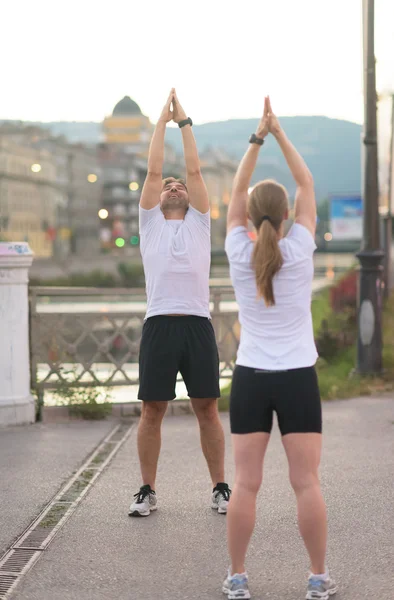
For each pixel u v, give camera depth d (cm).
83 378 939
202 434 546
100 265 9319
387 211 1827
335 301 1777
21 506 552
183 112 531
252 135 409
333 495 567
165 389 530
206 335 537
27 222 11612
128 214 13938
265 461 667
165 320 532
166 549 464
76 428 838
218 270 9531
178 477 625
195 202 534
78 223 13238
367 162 1084
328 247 12069
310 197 405
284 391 380
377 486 588
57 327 904
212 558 448
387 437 758
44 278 8338
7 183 11112
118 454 711
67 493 586
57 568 434
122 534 491
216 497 541
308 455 381
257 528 500
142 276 8212
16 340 849
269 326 385
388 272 1878
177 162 15750
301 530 382
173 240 530
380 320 1097
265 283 377
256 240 385
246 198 412
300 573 424
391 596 389
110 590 403
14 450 728
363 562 438
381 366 1101
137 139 18525
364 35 1079
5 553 459
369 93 1078
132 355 920
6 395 849
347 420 843
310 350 388
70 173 13288
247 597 387
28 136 12888
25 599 391
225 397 966
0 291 843
